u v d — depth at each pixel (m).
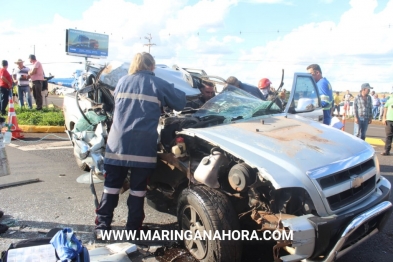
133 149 3.44
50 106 13.99
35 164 6.55
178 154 3.45
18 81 12.23
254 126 3.74
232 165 3.25
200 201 3.07
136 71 3.64
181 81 5.28
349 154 3.23
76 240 2.62
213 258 3.02
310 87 5.14
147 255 3.35
